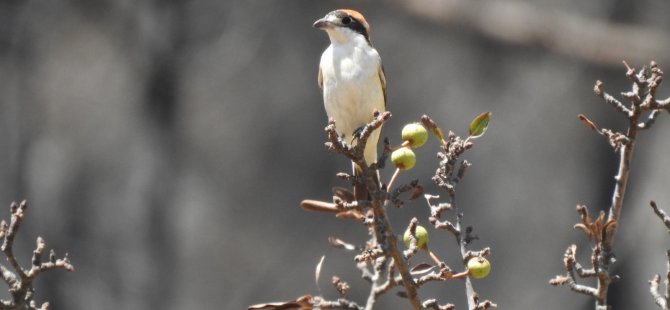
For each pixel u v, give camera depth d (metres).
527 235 16.98
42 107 16.59
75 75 16.72
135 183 16.62
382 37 16.91
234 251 16.55
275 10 16.97
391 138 16.94
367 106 6.43
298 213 16.73
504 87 17.12
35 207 16.12
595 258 4.57
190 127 17.03
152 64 16.67
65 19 16.58
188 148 16.94
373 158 6.55
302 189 16.88
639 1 17.05
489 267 4.50
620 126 17.02
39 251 4.52
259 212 16.81
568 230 16.95
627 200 16.77
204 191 16.81
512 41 15.96
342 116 6.50
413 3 16.00
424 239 4.59
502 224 17.03
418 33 16.67
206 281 16.38
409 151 4.55
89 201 16.42
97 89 16.77
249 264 16.50
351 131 6.53
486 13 15.84
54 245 15.94
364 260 4.43
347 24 6.50
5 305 4.50
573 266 4.64
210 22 16.91
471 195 17.12
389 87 17.08
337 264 16.23
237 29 16.98
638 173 16.88
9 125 16.36
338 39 6.50
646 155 16.92
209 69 16.98
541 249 16.84
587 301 16.45
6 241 4.48
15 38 16.42
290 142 17.08
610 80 16.41
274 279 16.38
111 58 16.75
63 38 16.62
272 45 17.08
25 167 16.27
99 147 16.70
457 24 15.97
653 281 4.80
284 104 17.14
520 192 17.19
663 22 16.86
